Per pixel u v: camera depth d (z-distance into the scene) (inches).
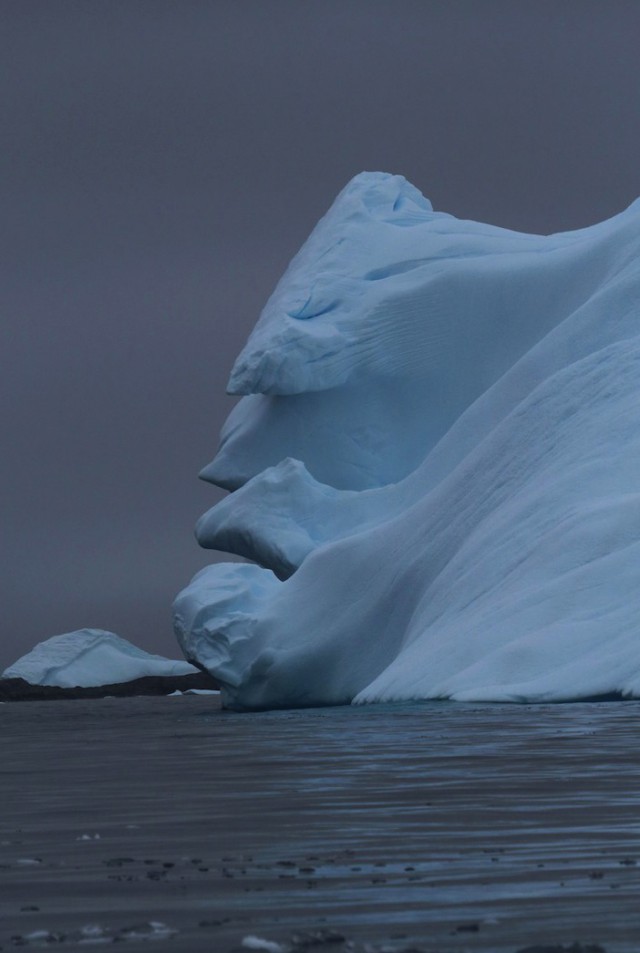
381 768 2022.6
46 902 960.3
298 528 7445.9
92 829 1370.6
